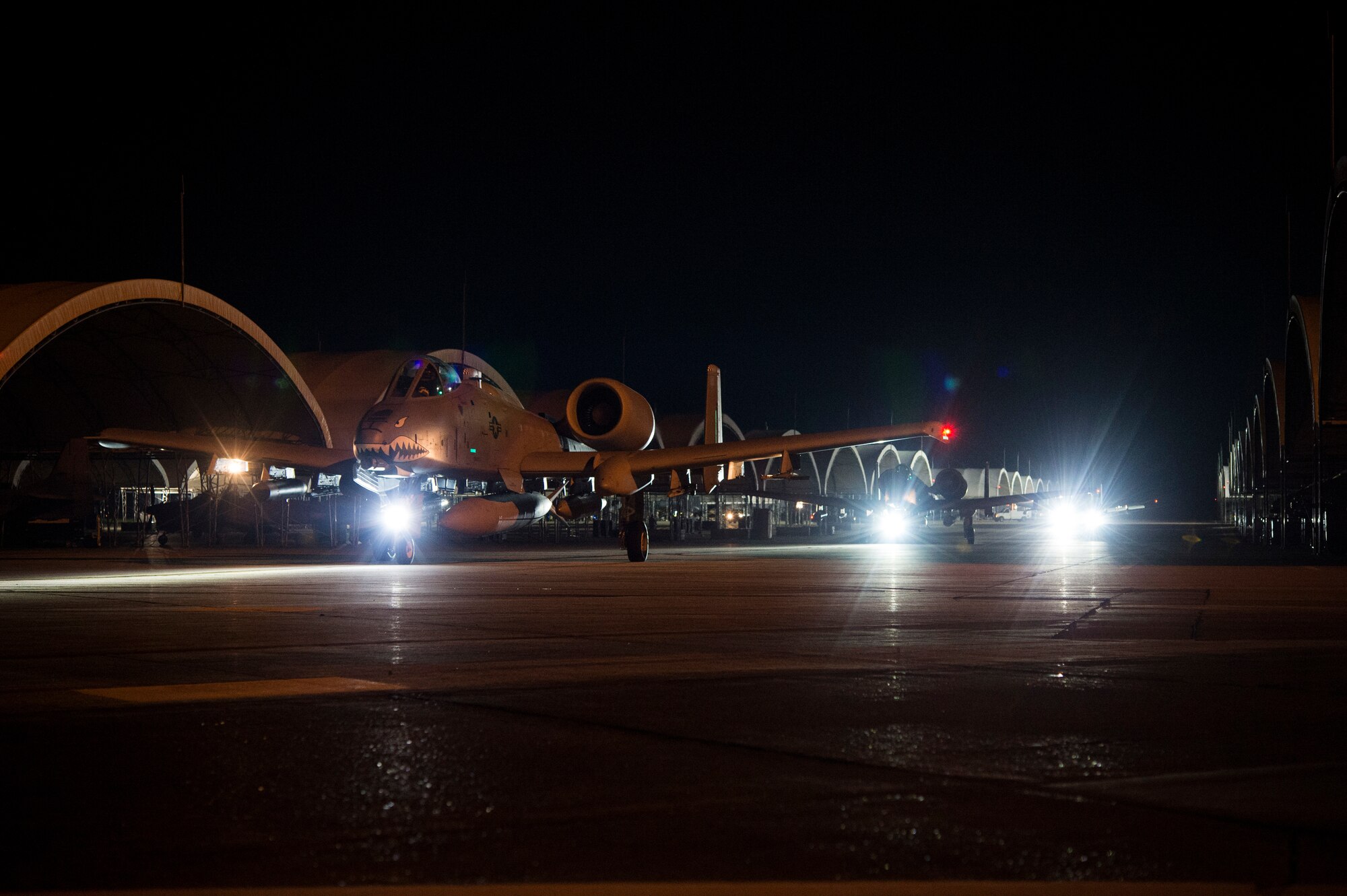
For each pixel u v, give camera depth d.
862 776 4.76
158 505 43.44
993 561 27.95
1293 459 49.91
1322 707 6.37
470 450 22.73
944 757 5.12
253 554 33.66
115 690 7.02
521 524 24.38
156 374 42.81
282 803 4.36
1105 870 3.52
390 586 17.34
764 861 3.65
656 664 8.23
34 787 4.62
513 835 3.94
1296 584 18.22
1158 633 10.36
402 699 6.67
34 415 46.03
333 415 46.88
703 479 28.62
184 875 3.55
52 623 11.16
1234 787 4.55
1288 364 41.81
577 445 28.80
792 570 22.72
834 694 6.86
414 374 22.56
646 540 26.86
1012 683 7.31
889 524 52.25
